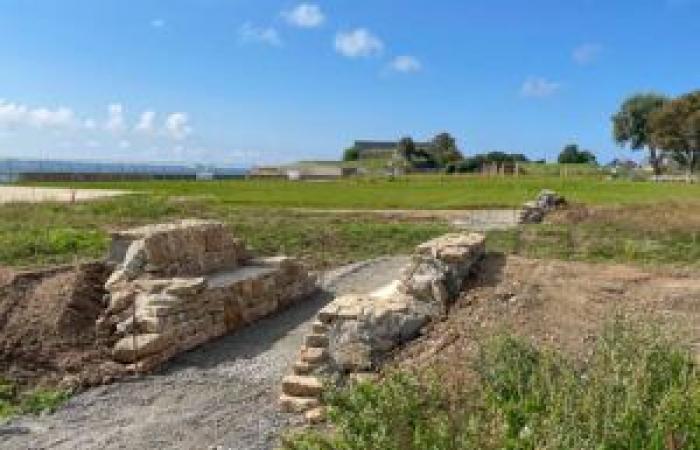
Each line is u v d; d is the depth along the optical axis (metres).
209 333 15.92
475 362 9.45
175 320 15.10
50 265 19.91
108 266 16.92
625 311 13.01
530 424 7.09
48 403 12.84
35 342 14.52
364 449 7.15
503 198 44.19
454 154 132.38
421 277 14.34
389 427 7.21
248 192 51.03
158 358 14.52
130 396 13.19
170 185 64.50
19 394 13.23
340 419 7.73
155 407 12.63
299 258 22.73
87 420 12.20
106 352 14.62
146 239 16.64
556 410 7.10
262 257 19.59
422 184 64.75
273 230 26.41
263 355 15.05
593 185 61.53
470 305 14.13
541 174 95.44
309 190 54.47
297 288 18.81
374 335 12.64
